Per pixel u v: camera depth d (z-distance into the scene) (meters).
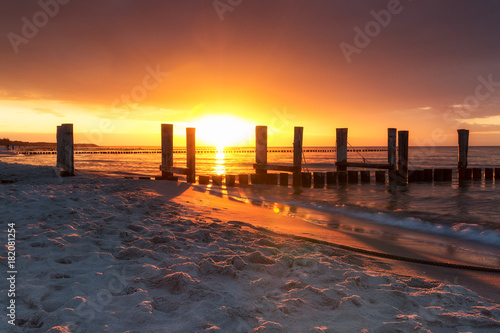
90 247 3.89
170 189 11.12
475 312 2.76
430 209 9.61
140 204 7.32
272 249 4.28
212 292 2.75
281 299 2.76
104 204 6.90
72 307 2.41
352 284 3.18
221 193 11.38
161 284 2.95
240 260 3.55
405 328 2.35
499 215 8.60
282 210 8.80
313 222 7.38
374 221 7.71
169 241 4.34
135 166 30.86
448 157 46.78
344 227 6.97
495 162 37.19
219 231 5.34
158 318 2.33
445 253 5.14
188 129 13.19
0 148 85.88
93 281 2.94
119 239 4.39
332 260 4.03
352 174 16.05
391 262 4.46
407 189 14.47
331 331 2.26
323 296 2.85
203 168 29.77
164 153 13.58
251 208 8.75
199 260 3.67
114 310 2.42
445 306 2.88
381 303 2.77
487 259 4.85
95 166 30.72
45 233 4.30
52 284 2.84
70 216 5.50
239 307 2.49
